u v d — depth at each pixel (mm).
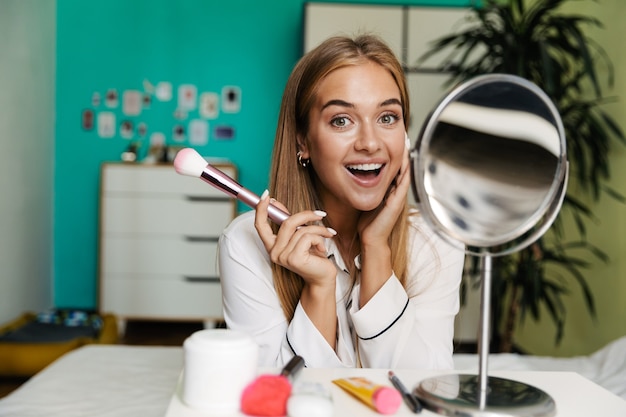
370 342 913
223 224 4434
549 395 628
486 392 604
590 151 2988
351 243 1039
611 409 616
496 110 662
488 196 670
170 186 4398
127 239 4406
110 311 4406
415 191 664
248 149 4824
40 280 4469
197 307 4438
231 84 4789
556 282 3404
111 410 1391
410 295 1042
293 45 4789
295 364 679
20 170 4055
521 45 2879
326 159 904
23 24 4070
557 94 2832
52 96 4680
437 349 1018
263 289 1004
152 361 1794
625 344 1815
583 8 3199
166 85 4773
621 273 2756
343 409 592
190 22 4758
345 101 879
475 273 3104
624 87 2783
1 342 3234
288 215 898
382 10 4156
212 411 590
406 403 611
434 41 4016
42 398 1457
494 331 3631
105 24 4738
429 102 4160
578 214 3072
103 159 4781
